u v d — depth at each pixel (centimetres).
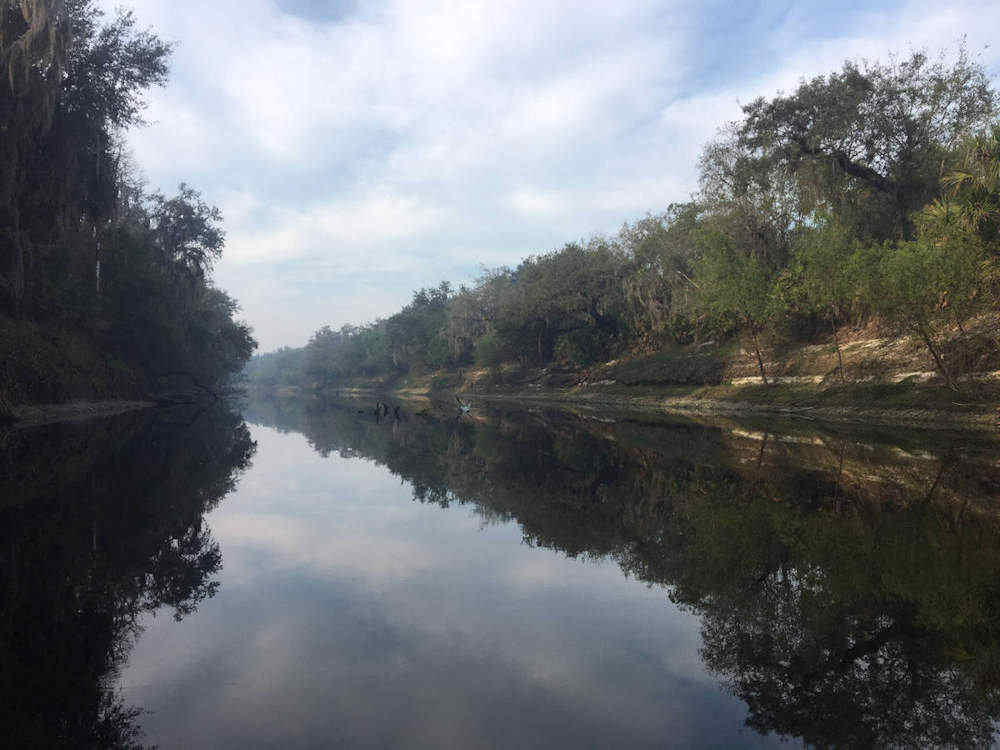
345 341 18662
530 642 460
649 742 315
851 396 3172
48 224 3158
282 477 1407
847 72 3806
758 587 605
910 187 3744
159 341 5034
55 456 1550
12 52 2255
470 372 10456
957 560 694
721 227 4206
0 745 307
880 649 457
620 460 1684
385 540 802
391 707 353
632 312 6550
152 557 693
